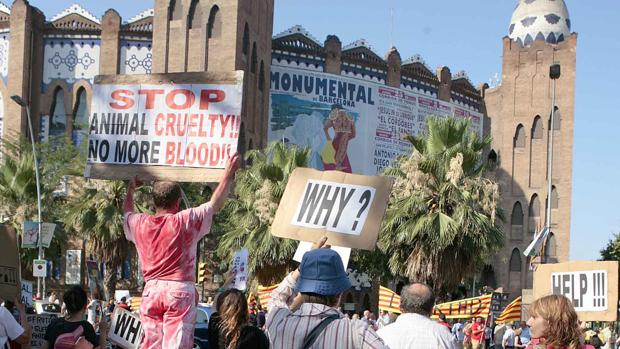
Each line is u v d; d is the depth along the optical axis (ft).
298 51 222.28
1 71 206.18
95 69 209.56
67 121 207.82
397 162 116.57
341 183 28.40
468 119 110.42
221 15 200.23
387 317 96.63
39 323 47.67
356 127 228.02
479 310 91.25
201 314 83.15
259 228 128.77
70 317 30.35
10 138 199.62
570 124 246.68
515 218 249.34
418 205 103.19
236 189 145.18
